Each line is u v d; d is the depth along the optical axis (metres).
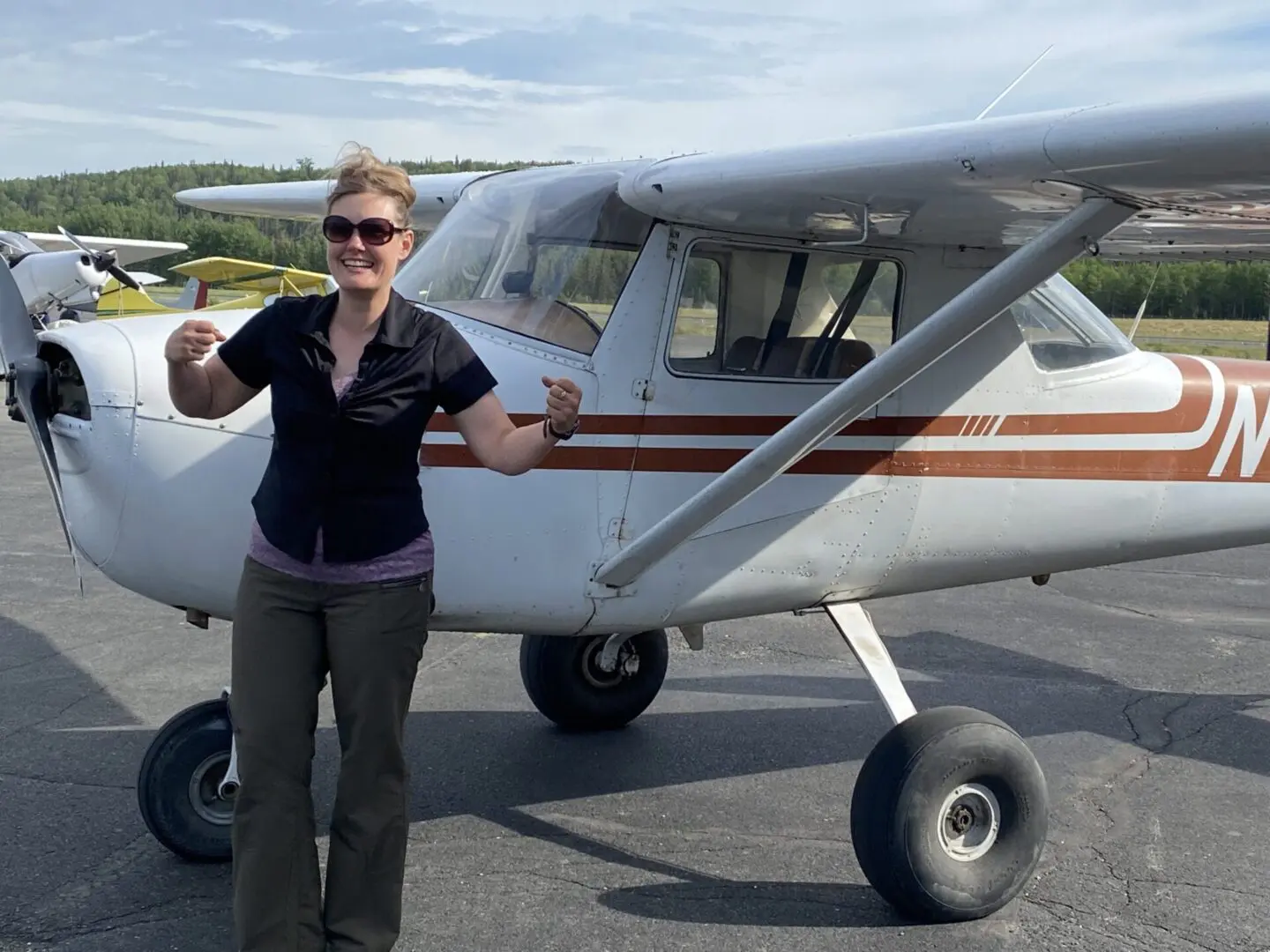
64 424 2.84
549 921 2.88
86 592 6.16
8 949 2.67
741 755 4.15
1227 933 2.92
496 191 3.43
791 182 2.67
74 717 4.33
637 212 3.07
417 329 2.22
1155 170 2.30
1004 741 2.94
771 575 3.24
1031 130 2.37
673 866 3.23
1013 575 3.73
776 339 3.21
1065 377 3.54
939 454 3.38
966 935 2.87
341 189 2.16
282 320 2.22
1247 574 7.39
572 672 4.21
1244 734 4.47
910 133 2.57
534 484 2.95
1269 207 2.68
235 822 2.23
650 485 3.06
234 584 2.86
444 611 2.95
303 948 2.25
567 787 3.80
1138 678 5.18
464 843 3.36
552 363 2.99
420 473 2.88
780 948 2.78
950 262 3.37
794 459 2.87
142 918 2.84
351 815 2.27
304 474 2.16
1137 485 3.71
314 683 2.25
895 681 3.24
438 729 4.32
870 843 2.89
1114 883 3.19
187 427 2.79
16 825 3.36
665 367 3.06
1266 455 3.94
